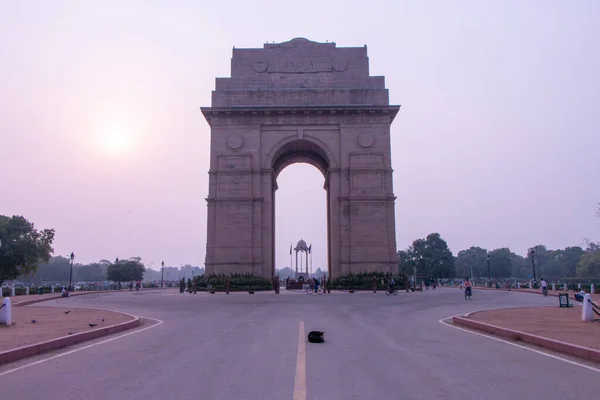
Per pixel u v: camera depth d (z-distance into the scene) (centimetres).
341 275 5600
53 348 1470
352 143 5853
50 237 10081
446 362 1241
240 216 5678
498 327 1838
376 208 5703
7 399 881
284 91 5969
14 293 5347
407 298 4138
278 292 4962
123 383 1004
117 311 2934
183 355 1338
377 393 925
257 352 1387
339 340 1644
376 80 6078
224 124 5909
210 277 5431
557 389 962
